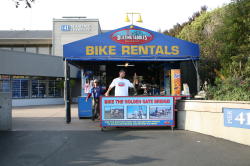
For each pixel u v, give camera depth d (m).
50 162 5.48
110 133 8.66
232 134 7.41
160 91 15.21
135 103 9.08
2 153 6.17
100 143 7.17
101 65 15.91
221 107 7.77
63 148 6.62
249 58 11.08
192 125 9.03
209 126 8.27
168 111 9.11
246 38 11.71
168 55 11.03
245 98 7.88
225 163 5.38
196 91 12.23
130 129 9.43
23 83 24.88
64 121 11.80
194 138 7.77
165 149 6.51
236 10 11.98
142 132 8.84
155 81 16.34
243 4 11.59
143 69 16.47
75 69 28.89
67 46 10.91
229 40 12.45
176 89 11.34
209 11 23.34
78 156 5.91
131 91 13.31
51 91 27.48
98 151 6.33
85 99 12.81
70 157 5.84
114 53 10.96
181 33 24.64
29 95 25.39
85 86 13.71
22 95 24.77
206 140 7.49
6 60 23.14
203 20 22.34
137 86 14.67
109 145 6.94
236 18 11.91
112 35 10.98
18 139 7.69
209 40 16.64
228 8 12.87
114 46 10.97
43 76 26.45
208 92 9.66
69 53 10.90
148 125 9.08
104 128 9.67
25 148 6.63
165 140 7.52
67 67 11.07
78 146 6.83
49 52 35.16
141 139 7.67
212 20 19.83
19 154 6.08
